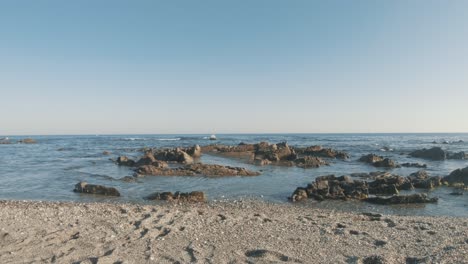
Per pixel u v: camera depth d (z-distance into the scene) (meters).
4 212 14.23
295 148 54.56
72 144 97.12
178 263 8.66
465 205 18.81
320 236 11.33
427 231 12.03
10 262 8.52
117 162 39.81
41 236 10.73
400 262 8.79
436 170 34.03
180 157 41.16
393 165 36.56
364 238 11.08
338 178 24.08
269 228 12.36
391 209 17.94
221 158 47.66
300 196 20.23
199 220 13.43
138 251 9.50
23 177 29.25
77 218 13.44
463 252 9.18
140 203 19.17
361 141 109.88
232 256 9.18
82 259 8.79
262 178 28.48
